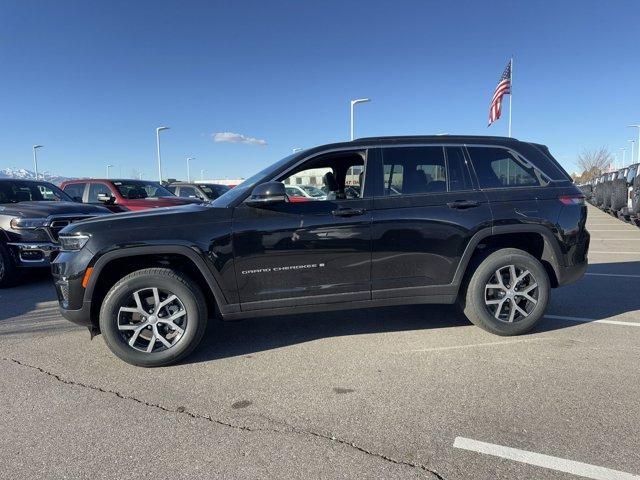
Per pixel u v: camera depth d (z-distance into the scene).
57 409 3.33
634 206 14.66
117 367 4.07
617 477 2.47
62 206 7.84
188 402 3.41
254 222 4.11
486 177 4.61
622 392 3.40
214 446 2.84
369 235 4.27
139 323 4.06
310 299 4.26
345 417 3.14
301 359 4.17
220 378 3.81
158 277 3.98
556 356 4.11
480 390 3.48
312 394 3.49
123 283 3.96
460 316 5.34
